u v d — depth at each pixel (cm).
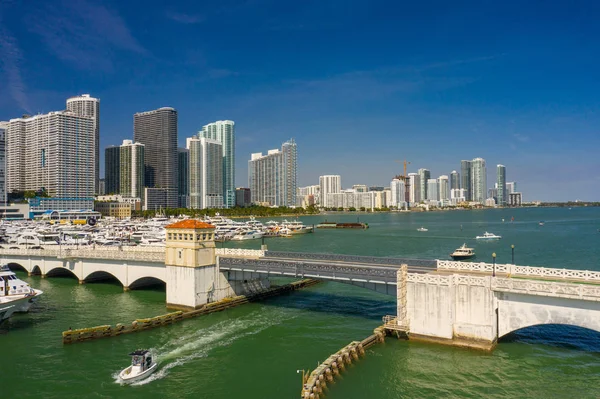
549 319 4550
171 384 4388
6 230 17962
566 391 4091
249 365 4812
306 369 4700
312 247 17100
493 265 5394
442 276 4991
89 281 9169
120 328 5775
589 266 11200
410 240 19625
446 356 4769
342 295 7969
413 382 4275
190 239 6738
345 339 5569
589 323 4341
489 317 4788
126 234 18450
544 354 4838
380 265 6506
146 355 4650
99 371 4691
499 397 4009
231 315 6638
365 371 4509
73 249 9625
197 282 6731
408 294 5212
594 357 4772
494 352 4841
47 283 9169
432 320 5056
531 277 5303
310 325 6144
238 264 6931
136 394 4197
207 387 4322
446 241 18962
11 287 6662
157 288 8562
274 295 7925
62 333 5869
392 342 5175
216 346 5359
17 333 5912
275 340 5553
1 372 4681
